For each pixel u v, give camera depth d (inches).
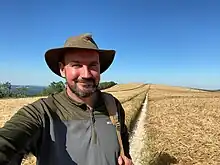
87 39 25.9
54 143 23.0
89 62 25.8
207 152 122.3
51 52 26.1
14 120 21.0
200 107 364.8
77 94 25.5
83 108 25.7
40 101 24.5
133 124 204.4
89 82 25.7
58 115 24.3
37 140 22.4
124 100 414.6
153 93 871.1
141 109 341.7
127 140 32.6
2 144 18.6
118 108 30.3
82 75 25.3
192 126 195.6
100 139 25.5
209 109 335.0
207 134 164.2
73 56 25.5
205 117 252.5
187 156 115.2
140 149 129.3
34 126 21.6
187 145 134.0
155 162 107.3
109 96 29.4
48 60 27.1
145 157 113.9
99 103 27.5
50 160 22.8
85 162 24.0
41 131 22.6
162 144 135.0
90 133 25.1
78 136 24.4
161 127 189.5
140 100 446.6
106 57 29.9
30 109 22.9
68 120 24.6
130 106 293.0
